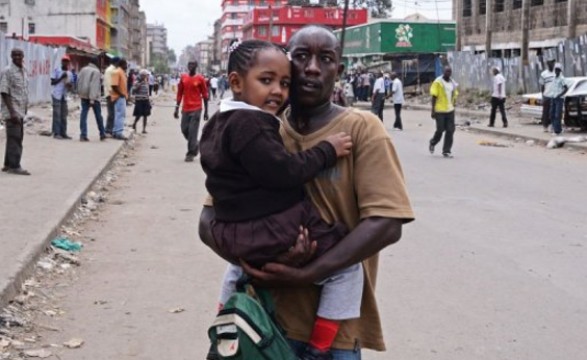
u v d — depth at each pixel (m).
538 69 32.25
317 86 2.63
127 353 4.85
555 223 9.10
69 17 65.88
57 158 13.63
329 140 2.58
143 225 8.77
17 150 11.53
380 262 7.19
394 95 24.39
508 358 4.86
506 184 12.29
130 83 38.31
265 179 2.45
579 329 5.41
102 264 6.98
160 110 36.47
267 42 2.61
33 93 28.73
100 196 10.54
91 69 16.95
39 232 7.34
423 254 7.52
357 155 2.62
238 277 2.81
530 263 7.20
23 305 5.57
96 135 18.77
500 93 23.62
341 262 2.53
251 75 2.55
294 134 2.68
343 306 2.62
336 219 2.65
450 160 15.63
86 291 6.13
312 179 2.57
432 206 10.16
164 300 5.96
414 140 20.48
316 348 2.62
